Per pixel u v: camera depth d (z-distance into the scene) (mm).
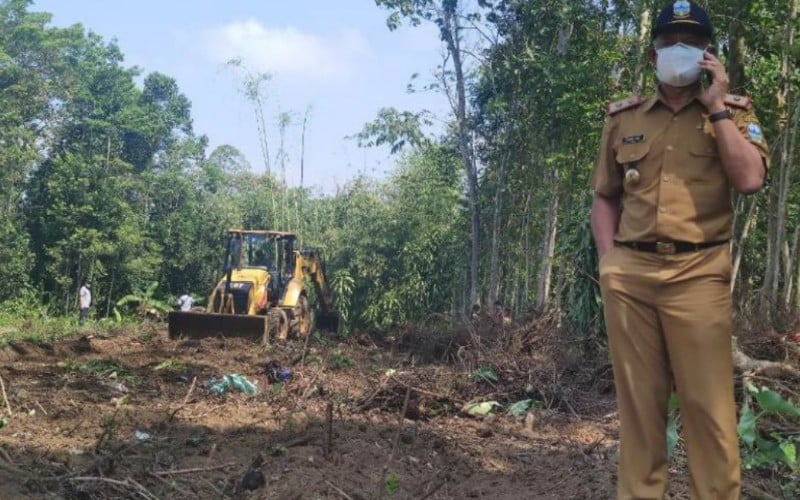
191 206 42625
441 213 33406
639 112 3062
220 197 45844
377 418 7336
